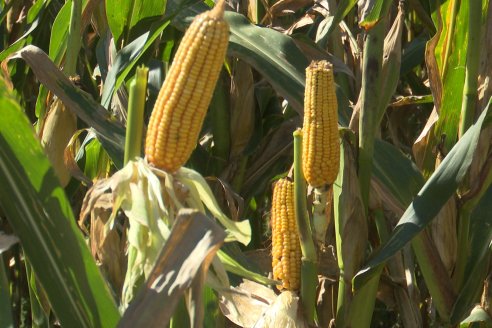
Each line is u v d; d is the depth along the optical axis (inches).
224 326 83.5
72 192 89.4
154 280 58.5
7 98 57.7
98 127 76.6
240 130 94.6
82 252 59.7
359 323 76.8
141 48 82.2
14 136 58.6
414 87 106.3
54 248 60.1
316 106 70.2
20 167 59.2
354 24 103.3
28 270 85.7
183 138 60.4
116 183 61.0
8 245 63.9
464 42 80.0
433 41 81.2
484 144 78.8
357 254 76.0
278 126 98.0
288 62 84.4
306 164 71.1
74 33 84.0
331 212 80.0
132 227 61.3
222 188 93.9
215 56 59.3
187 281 58.1
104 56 89.1
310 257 72.4
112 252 75.5
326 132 70.4
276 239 73.4
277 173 99.3
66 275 60.3
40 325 85.7
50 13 106.5
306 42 87.5
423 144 83.0
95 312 60.7
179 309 70.1
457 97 80.4
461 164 73.9
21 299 111.0
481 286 80.0
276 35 85.3
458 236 80.2
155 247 60.7
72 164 80.6
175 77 59.7
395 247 74.4
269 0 99.0
